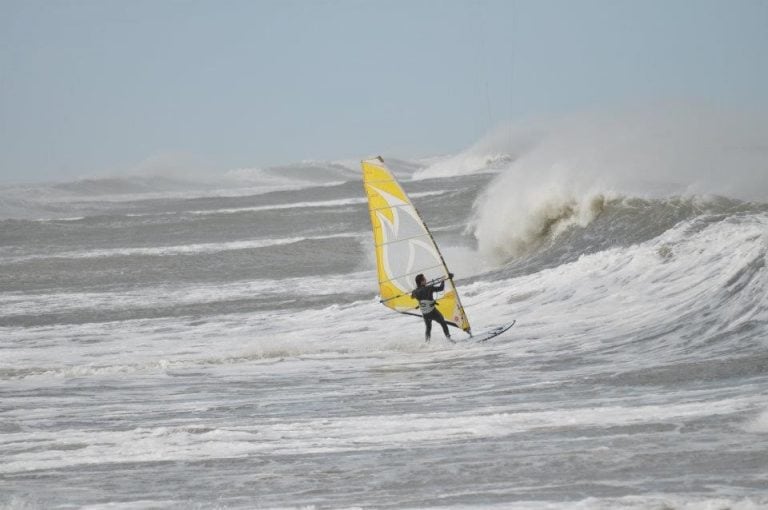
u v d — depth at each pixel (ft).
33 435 121.39
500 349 173.37
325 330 217.15
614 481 79.92
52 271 391.86
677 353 148.05
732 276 183.21
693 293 185.37
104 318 272.92
